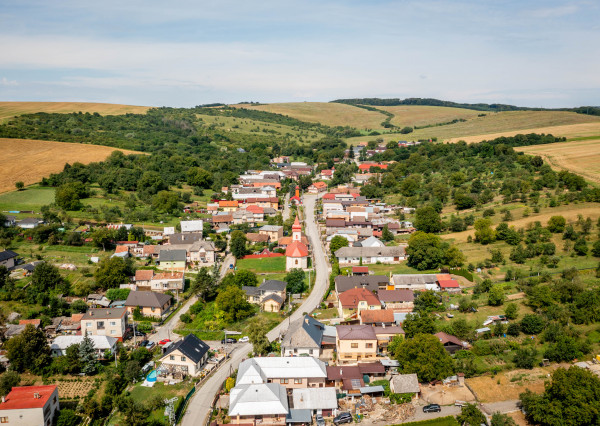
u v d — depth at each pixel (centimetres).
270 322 15412
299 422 10575
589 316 13700
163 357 12744
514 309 14200
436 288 16975
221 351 13825
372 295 15400
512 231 19950
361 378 11819
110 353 13562
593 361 12294
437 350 11981
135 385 12194
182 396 11600
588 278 16088
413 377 11538
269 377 11719
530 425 10400
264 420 10638
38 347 13138
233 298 15888
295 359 12144
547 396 10525
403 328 13800
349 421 10662
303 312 16188
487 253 19500
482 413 10619
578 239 18925
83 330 14525
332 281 18025
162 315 16175
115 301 16750
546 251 18300
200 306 16725
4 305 15838
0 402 11381
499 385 11731
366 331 13112
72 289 17275
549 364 12419
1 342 13788
